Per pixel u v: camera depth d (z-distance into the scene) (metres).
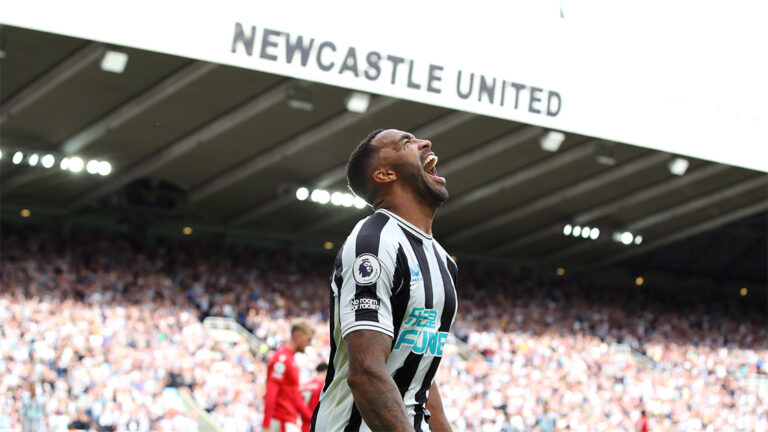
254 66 16.61
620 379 28.02
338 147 24.91
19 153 23.89
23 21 14.77
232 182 27.08
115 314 22.67
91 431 17.22
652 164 26.38
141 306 24.02
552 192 29.88
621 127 20.92
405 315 2.35
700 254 40.44
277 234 34.16
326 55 17.28
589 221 33.44
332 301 2.50
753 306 43.16
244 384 20.69
